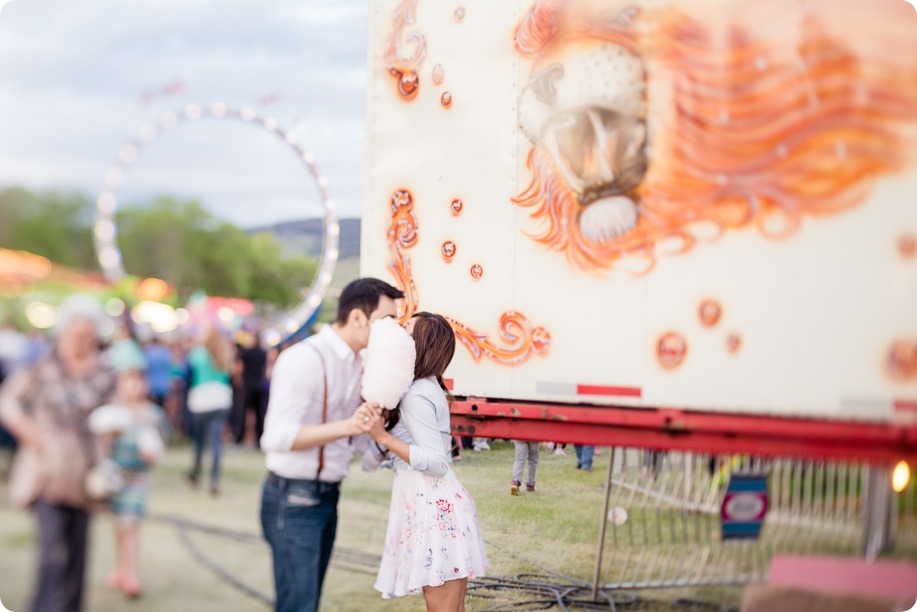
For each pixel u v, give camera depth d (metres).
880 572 3.20
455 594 3.17
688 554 3.71
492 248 3.88
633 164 3.44
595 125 3.54
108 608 4.21
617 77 3.49
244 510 5.81
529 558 4.23
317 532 2.92
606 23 3.52
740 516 3.52
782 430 3.13
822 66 3.03
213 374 6.67
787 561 3.36
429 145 4.11
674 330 3.35
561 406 3.66
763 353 3.14
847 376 3.00
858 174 2.97
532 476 4.34
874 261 2.95
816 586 3.24
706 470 3.64
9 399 3.96
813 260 3.05
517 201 3.80
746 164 3.18
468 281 3.96
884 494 3.21
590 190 3.56
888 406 2.93
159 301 7.98
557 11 3.67
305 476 2.90
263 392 7.62
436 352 3.19
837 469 3.31
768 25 3.13
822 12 3.03
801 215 3.07
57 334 4.20
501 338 3.84
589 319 3.56
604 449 4.02
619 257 3.48
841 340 3.01
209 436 6.52
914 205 2.89
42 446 3.92
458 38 4.02
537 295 3.72
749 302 3.17
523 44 3.79
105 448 4.19
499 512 4.40
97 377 4.19
